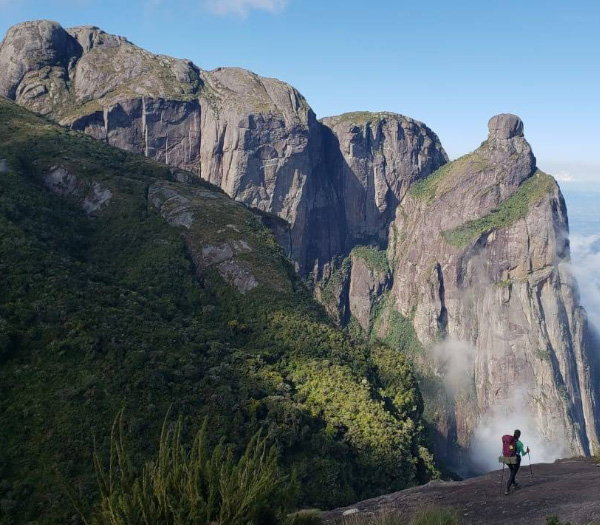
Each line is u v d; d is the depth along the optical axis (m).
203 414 46.75
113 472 12.30
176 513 11.17
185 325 65.44
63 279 58.94
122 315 57.25
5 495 35.50
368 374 68.00
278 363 62.50
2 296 53.62
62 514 34.25
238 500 11.73
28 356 47.34
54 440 40.06
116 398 45.00
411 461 53.66
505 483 20.41
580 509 15.12
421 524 16.39
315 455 48.00
